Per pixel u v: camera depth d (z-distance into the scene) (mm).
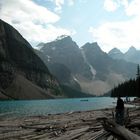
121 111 17984
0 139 13352
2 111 61344
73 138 13039
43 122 21703
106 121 15766
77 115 30094
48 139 12914
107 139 12906
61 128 17031
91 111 38219
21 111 61062
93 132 15398
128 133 12477
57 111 59938
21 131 16188
